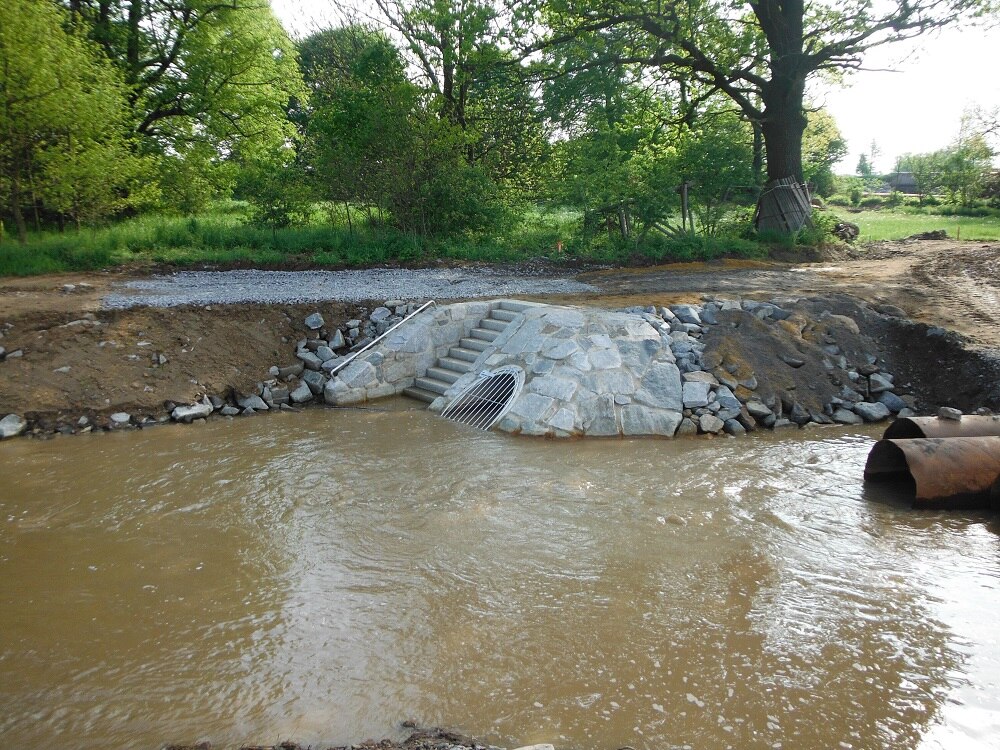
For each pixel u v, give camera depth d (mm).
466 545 6938
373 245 19188
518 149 24844
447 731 4469
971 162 50062
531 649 5305
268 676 5004
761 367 11609
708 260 20094
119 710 4652
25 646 5336
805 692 4871
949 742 4434
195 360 11742
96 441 9922
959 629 5645
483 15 21781
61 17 17609
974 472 8016
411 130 20047
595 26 21641
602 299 13938
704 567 6551
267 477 8688
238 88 25312
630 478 8734
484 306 13773
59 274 15328
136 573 6414
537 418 10477
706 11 21125
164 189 24141
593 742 4387
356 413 11586
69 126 17156
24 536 7113
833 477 8891
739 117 23109
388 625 5598
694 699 4785
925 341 12227
